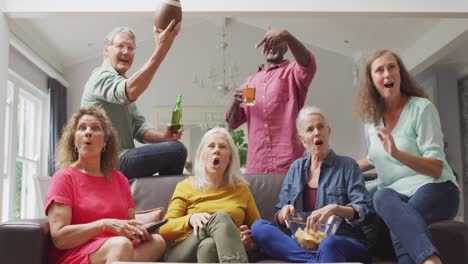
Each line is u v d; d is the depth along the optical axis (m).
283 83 3.02
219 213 2.14
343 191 2.42
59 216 2.03
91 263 1.94
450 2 4.01
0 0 3.89
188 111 8.21
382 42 7.07
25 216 6.70
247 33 8.46
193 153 8.09
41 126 7.20
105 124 2.27
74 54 7.76
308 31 7.78
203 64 8.38
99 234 1.99
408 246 1.98
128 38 2.84
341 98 8.41
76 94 8.09
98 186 2.20
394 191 2.17
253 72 8.42
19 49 6.04
